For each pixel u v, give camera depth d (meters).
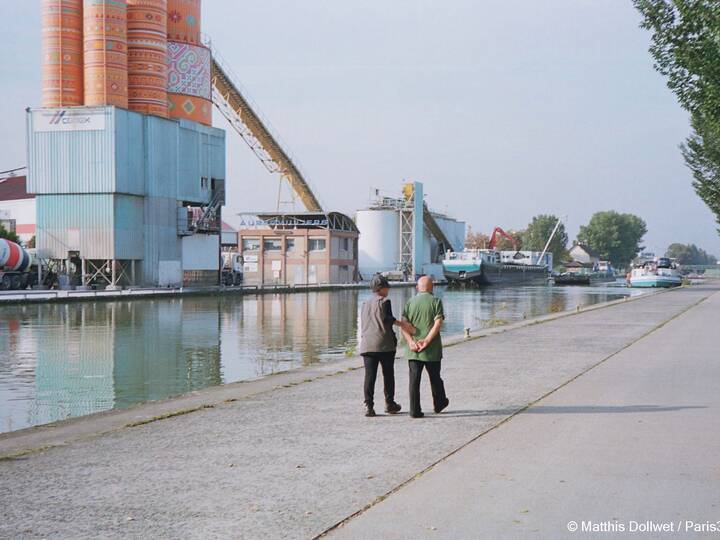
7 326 40.69
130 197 70.38
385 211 126.50
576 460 8.41
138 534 6.20
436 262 141.12
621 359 18.38
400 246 125.94
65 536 6.17
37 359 27.72
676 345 21.73
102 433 10.21
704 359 18.25
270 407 12.22
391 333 11.34
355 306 61.03
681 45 17.36
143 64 74.44
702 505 6.79
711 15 16.80
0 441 9.95
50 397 19.72
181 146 76.88
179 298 67.69
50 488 7.56
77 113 67.94
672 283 110.81
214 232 82.56
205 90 82.81
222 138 83.88
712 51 17.03
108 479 7.88
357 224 128.25
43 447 9.39
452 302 71.06
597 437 9.59
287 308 58.00
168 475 8.03
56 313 48.97
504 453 8.78
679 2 17.05
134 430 10.42
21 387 21.42
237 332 38.31
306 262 100.31
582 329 28.02
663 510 6.66
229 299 70.06
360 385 14.67
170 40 79.81
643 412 11.34
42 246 69.38
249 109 92.88
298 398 13.13
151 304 59.44
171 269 75.31
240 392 13.98
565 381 14.70
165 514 6.71
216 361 27.17
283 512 6.74
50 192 68.81
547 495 7.11
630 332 26.52
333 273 101.25
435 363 11.29
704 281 140.25
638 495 7.09
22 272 67.81
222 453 9.00
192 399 13.34
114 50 71.62
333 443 9.48
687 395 12.91
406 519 6.49
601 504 6.83
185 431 10.33
